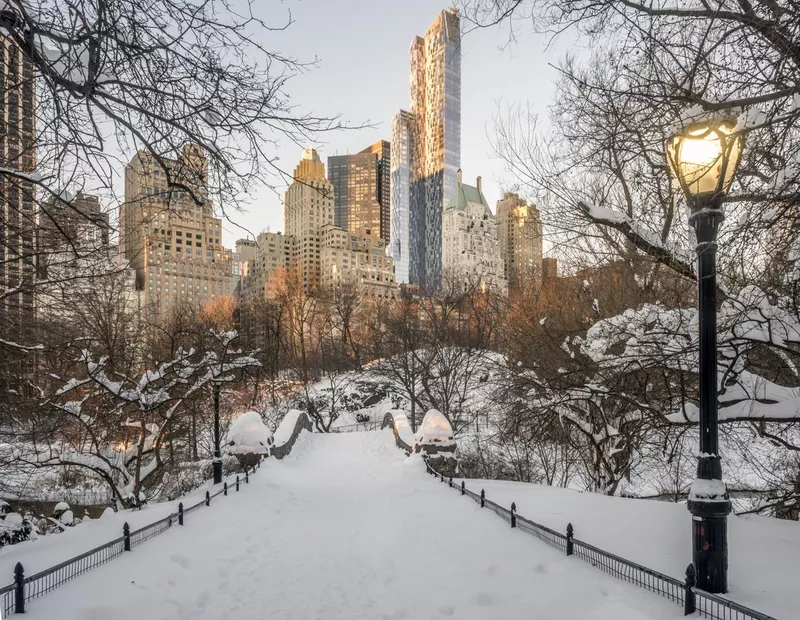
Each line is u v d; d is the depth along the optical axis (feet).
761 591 17.07
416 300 140.05
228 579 24.86
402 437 70.64
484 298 115.75
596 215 32.32
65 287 40.65
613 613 16.72
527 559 23.26
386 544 29.68
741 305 26.05
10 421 53.52
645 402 41.42
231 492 44.47
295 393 136.36
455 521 31.94
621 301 52.44
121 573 23.29
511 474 78.38
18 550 27.71
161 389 50.52
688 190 19.24
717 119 19.62
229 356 57.62
